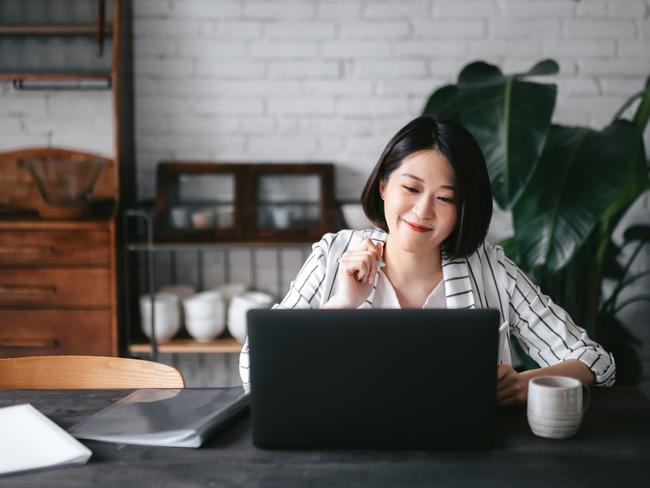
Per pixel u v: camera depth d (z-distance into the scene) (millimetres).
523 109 2404
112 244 2734
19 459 1182
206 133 3146
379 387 1189
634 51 3102
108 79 2926
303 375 1191
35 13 2879
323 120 3146
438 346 1175
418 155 1495
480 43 3104
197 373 3248
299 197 3041
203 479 1132
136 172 3146
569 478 1130
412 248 1541
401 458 1194
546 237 2430
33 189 3078
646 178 2697
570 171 2473
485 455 1207
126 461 1199
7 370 1734
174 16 3086
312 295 1725
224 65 3119
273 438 1219
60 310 2754
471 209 1522
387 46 3111
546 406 1266
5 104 3117
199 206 3029
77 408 1444
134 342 2918
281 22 3104
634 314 3213
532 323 1712
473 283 1695
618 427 1331
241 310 2912
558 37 3100
